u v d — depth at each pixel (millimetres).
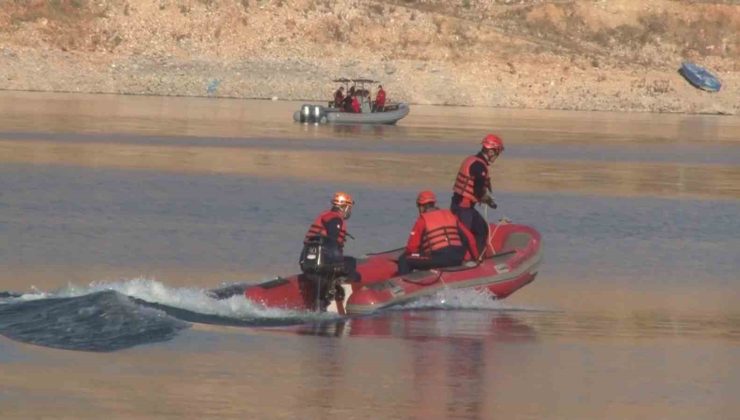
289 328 68812
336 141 193625
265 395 55750
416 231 77188
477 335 69000
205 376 58406
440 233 76750
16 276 83250
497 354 64812
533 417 54031
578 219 122062
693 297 83625
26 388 55500
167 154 164875
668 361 64625
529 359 64062
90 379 57188
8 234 100625
